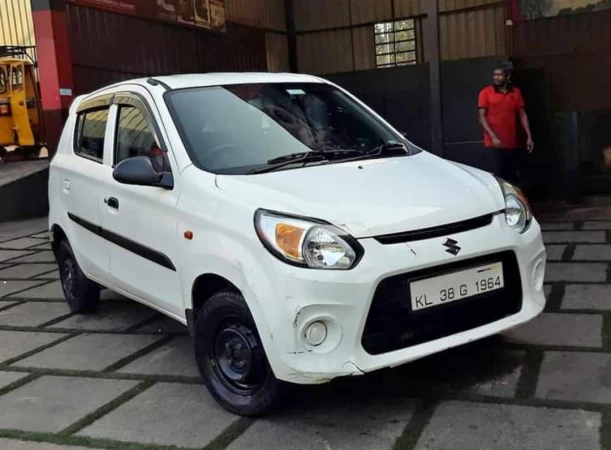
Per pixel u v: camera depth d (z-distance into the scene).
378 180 3.71
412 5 15.77
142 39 12.97
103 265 4.94
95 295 5.65
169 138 4.11
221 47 15.09
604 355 3.97
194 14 14.02
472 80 12.98
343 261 3.17
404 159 4.18
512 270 3.65
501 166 8.73
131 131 4.59
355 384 3.87
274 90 4.65
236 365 3.63
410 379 3.88
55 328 5.49
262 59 16.48
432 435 3.26
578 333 4.34
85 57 11.77
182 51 13.97
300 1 16.98
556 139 9.41
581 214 8.30
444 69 13.15
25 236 10.21
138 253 4.36
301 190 3.53
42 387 4.30
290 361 3.18
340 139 4.39
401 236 3.29
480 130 13.12
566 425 3.22
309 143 4.26
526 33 12.07
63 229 5.53
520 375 3.81
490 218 3.59
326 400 3.71
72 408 3.95
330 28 16.77
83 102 5.60
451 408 3.51
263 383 3.49
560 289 5.26
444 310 3.39
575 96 10.96
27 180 12.39
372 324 3.24
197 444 3.39
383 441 3.25
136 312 5.74
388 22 16.11
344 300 3.15
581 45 11.74
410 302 3.29
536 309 3.74
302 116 4.48
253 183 3.65
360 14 16.36
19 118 13.88
